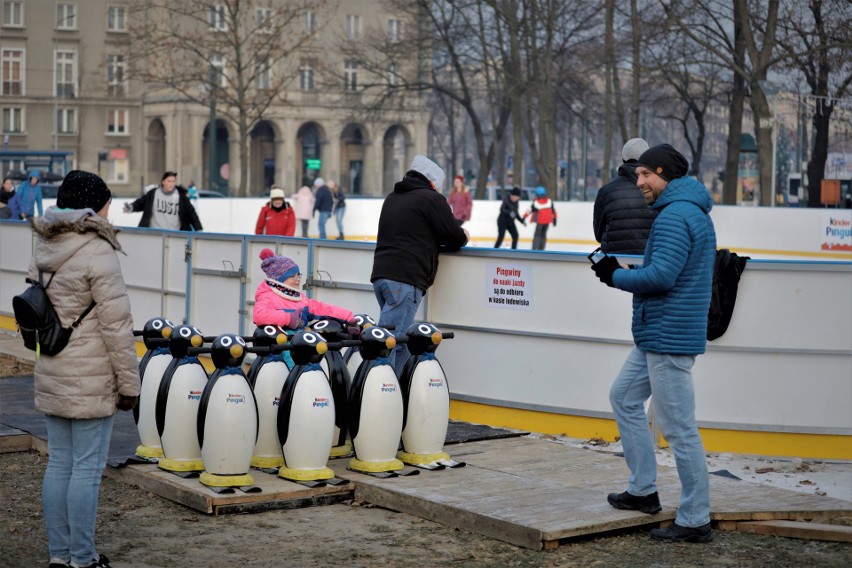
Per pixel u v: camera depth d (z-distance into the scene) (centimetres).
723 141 10075
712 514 716
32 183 2967
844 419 909
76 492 609
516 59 4784
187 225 1605
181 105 7262
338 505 768
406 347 911
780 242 2505
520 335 981
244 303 1202
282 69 7406
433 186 951
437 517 727
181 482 770
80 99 7344
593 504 728
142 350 1347
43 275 601
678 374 677
